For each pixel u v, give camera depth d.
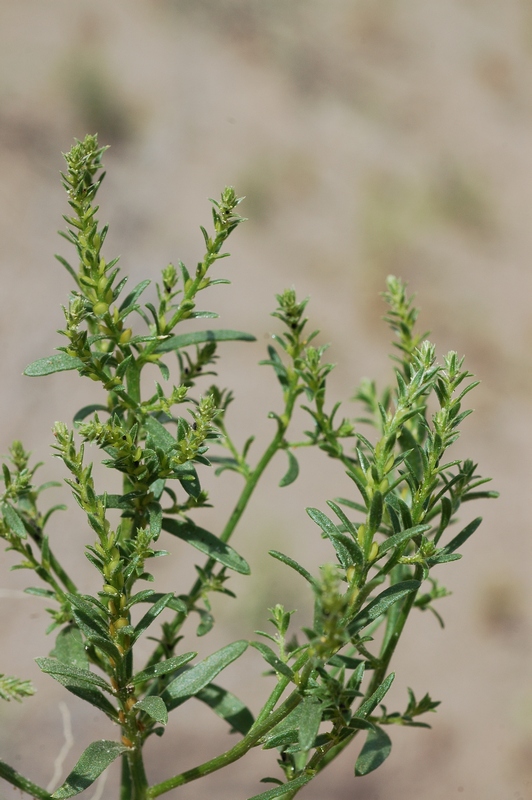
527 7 18.72
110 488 9.52
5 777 1.76
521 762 9.41
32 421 10.39
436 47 17.64
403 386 1.80
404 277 13.70
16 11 15.60
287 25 17.23
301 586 9.99
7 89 14.10
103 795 6.25
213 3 17.00
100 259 2.04
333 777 8.81
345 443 5.10
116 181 13.71
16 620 8.72
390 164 15.45
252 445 10.95
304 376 2.49
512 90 17.31
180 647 8.96
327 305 12.93
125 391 2.12
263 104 15.83
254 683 9.20
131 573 1.79
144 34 16.12
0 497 2.16
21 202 12.57
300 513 10.63
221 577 2.33
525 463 11.98
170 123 14.91
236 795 8.44
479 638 10.45
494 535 11.30
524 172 15.85
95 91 14.62
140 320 10.57
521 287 14.09
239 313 12.39
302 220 14.16
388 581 2.38
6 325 11.09
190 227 13.41
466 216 14.95
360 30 17.53
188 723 8.77
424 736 9.52
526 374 12.91
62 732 8.05
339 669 1.96
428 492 1.78
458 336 13.16
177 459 1.90
